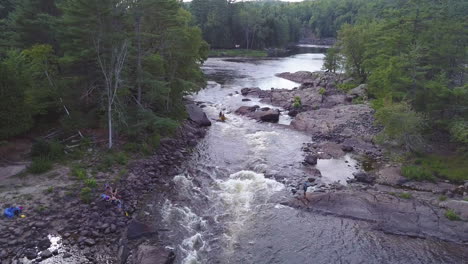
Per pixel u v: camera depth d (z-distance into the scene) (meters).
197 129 47.53
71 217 24.39
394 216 27.28
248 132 48.78
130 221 25.12
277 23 178.50
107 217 24.91
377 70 57.00
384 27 61.06
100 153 33.78
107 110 35.50
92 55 33.88
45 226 23.25
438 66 46.50
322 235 25.20
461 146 40.38
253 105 63.59
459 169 35.28
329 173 35.84
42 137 35.19
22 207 24.55
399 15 60.28
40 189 26.92
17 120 32.25
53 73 37.69
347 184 33.28
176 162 36.72
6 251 20.66
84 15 32.41
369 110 55.00
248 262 21.95
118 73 32.31
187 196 29.67
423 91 43.00
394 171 35.31
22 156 31.56
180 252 22.41
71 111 37.03
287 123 54.28
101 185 28.69
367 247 24.00
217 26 159.25
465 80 46.22
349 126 49.44
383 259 22.81
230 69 108.81
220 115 54.47
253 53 154.62
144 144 36.59
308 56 152.38
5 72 31.52
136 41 37.56
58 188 27.25
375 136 44.59
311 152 41.47
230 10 163.12
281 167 36.72
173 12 40.25
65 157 32.25
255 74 100.62
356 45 79.62
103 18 33.06
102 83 36.75
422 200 29.45
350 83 79.19
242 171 34.91
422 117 40.25
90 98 37.31
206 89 76.69
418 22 53.41
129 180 30.39
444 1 77.62
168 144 40.19
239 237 24.47
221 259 22.08
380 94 53.72
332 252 23.34
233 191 31.00
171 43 42.12
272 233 25.16
